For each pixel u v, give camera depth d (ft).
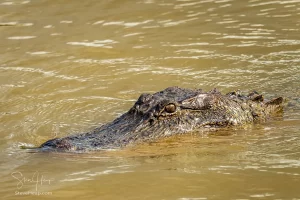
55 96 138.10
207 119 113.09
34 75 151.23
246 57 155.53
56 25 187.73
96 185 90.53
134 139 107.76
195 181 90.58
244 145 106.73
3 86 145.18
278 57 154.20
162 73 148.46
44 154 104.12
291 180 89.10
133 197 85.51
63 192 88.43
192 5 198.90
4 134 117.91
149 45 168.25
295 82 138.21
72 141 107.45
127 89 140.05
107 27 183.93
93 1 208.74
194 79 143.23
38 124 122.72
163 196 85.40
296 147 104.32
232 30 175.01
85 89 141.38
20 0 212.23
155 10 196.24
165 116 111.45
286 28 173.58
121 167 97.81
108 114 126.11
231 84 138.72
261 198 82.99
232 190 86.43
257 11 189.37
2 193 89.10
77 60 160.04
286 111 123.34
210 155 102.22
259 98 121.80
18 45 172.96
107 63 157.17
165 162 99.71
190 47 164.66
